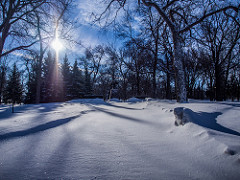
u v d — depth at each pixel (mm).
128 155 1557
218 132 1825
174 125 2580
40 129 2664
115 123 3221
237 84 31016
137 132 2490
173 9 7578
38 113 4773
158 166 1312
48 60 28578
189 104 4461
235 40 13359
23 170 1239
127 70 23938
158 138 2143
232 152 1297
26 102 28703
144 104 6883
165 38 10344
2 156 1516
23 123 3148
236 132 1948
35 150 1687
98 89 35812
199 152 1503
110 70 27891
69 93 31234
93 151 1664
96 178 1123
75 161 1415
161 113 3830
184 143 1818
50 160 1434
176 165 1318
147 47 10703
